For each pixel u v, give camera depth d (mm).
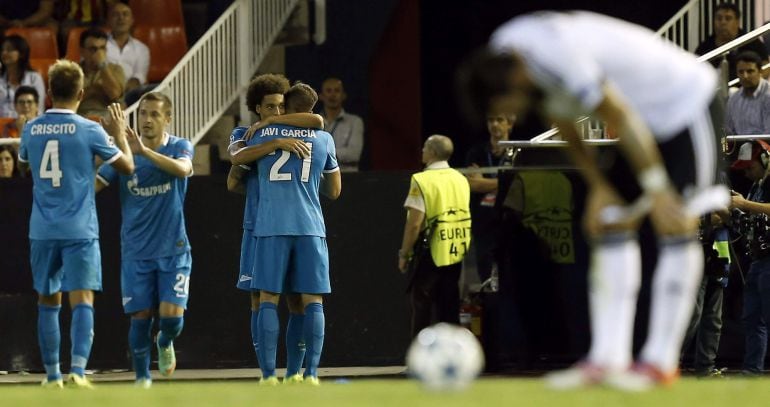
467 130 65500
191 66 53969
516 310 40781
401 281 44094
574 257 40156
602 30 17453
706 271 37656
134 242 33625
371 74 59750
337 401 16562
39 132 30328
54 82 30469
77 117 30484
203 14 63188
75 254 30172
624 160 28688
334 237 44281
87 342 30453
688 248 17906
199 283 44375
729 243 38938
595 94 16281
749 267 39250
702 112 18766
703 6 50125
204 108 54188
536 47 16328
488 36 65875
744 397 16641
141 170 33312
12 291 44438
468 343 17766
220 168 54938
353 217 44219
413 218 40531
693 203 17953
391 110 61375
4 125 52156
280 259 32531
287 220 32531
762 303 38094
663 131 18141
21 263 44406
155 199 33500
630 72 17562
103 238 44281
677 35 52344
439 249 40469
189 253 34062
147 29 60125
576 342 40406
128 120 51281
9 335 44469
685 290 17859
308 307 33125
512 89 16453
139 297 33656
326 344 44375
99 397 18844
